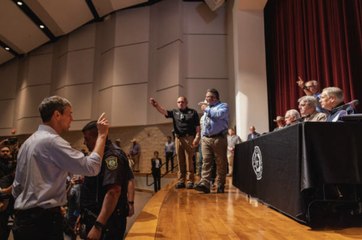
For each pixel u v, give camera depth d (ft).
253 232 5.62
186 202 9.16
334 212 6.68
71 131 38.55
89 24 39.29
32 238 4.62
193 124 12.45
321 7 18.04
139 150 32.86
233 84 29.07
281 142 6.97
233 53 29.22
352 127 6.00
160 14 34.01
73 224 10.61
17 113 43.73
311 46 19.12
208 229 5.89
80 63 38.96
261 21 25.14
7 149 10.61
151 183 30.91
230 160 22.33
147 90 33.68
